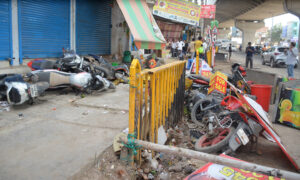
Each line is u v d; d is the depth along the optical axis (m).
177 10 15.84
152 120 3.37
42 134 3.61
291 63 11.77
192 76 6.46
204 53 13.30
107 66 8.26
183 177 3.10
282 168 3.49
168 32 20.25
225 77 5.28
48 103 5.38
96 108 5.15
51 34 8.74
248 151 4.00
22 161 2.81
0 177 2.47
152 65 10.58
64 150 3.12
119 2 9.89
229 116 3.94
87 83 6.21
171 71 4.19
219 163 2.47
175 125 4.81
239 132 3.54
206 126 4.71
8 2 7.25
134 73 2.67
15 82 4.88
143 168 3.16
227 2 40.28
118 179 2.79
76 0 9.62
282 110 5.39
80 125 4.05
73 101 5.64
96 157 2.96
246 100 3.61
